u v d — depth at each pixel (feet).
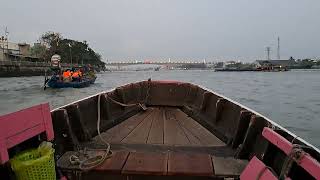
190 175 11.59
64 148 14.06
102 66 452.76
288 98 93.71
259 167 10.18
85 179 11.98
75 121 16.03
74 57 328.90
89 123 18.01
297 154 8.93
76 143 14.78
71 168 11.87
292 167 9.08
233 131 16.61
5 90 111.86
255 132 13.29
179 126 20.38
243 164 12.46
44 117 10.46
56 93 101.45
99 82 176.35
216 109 19.04
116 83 164.96
